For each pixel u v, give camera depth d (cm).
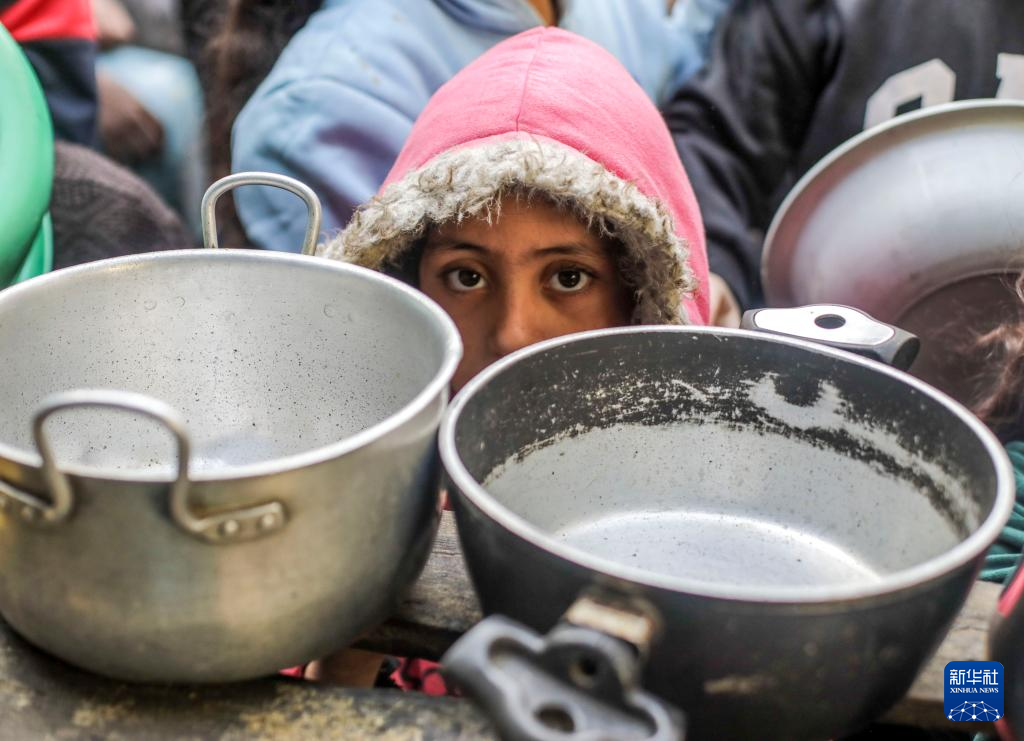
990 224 98
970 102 101
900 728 58
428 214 71
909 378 48
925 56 143
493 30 150
